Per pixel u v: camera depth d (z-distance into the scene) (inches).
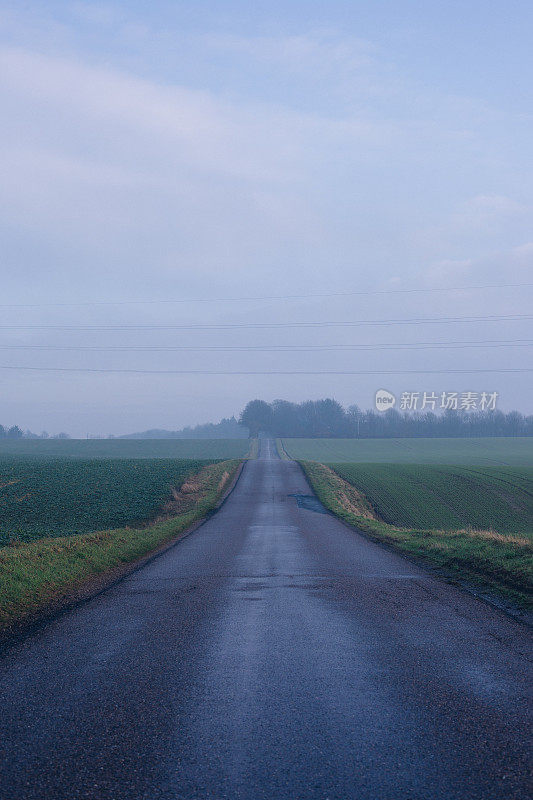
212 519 1278.3
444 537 802.8
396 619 344.5
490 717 196.2
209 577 516.7
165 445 6028.5
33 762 169.3
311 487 2252.7
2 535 1059.9
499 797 147.2
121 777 159.8
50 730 191.2
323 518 1301.7
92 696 222.5
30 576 476.7
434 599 404.2
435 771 160.2
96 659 272.2
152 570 577.9
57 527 1279.5
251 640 300.4
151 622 345.7
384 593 428.1
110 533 869.2
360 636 306.0
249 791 151.5
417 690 223.6
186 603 400.5
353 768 162.4
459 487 2427.4
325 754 170.7
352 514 1432.1
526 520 1934.1
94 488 2033.7
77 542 722.8
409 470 2962.6
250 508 1569.9
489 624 329.7
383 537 903.7
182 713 203.5
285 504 1692.9
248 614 361.7
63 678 245.0
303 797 148.3
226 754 171.9
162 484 2146.9
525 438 6171.3
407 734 183.3
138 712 205.2
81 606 402.6
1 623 355.6
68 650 288.7
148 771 162.9
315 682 234.1
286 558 646.5
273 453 5241.1
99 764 167.3
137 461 3380.9
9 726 195.0
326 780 156.2
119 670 254.4
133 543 784.9
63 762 168.9
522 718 195.0
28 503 1694.1
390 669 250.2
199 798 148.7
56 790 153.6
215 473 2630.4
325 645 289.7
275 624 334.6
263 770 162.1
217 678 241.0
